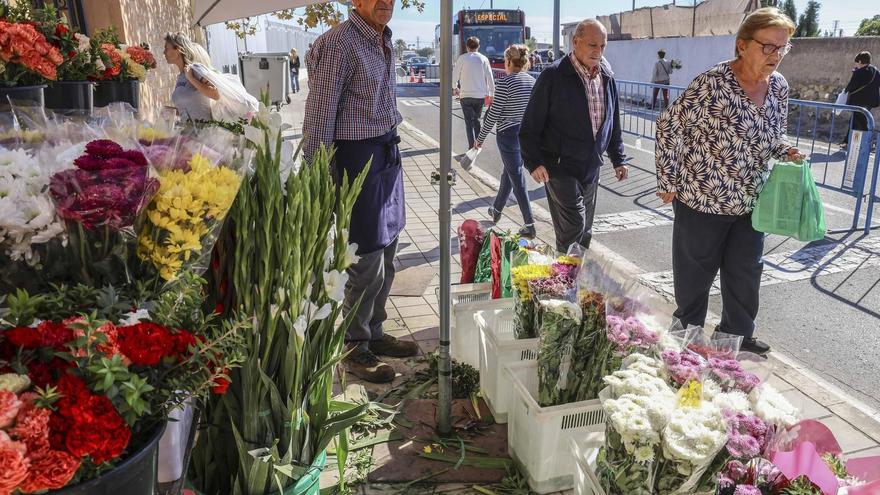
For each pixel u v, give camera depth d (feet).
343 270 6.89
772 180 10.78
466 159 20.97
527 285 9.29
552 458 8.07
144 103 20.94
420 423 9.75
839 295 15.52
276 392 6.23
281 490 6.26
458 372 10.86
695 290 11.68
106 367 3.66
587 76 13.66
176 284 5.07
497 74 62.44
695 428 5.97
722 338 7.74
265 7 12.19
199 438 6.62
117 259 4.85
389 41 10.62
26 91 7.12
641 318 8.02
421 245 18.80
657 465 6.21
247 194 5.76
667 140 11.13
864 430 9.79
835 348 12.88
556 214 14.58
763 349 12.25
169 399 4.23
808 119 45.75
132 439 3.98
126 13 20.17
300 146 6.63
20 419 3.34
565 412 7.85
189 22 36.47
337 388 10.57
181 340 4.23
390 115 10.72
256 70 50.39
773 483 5.95
